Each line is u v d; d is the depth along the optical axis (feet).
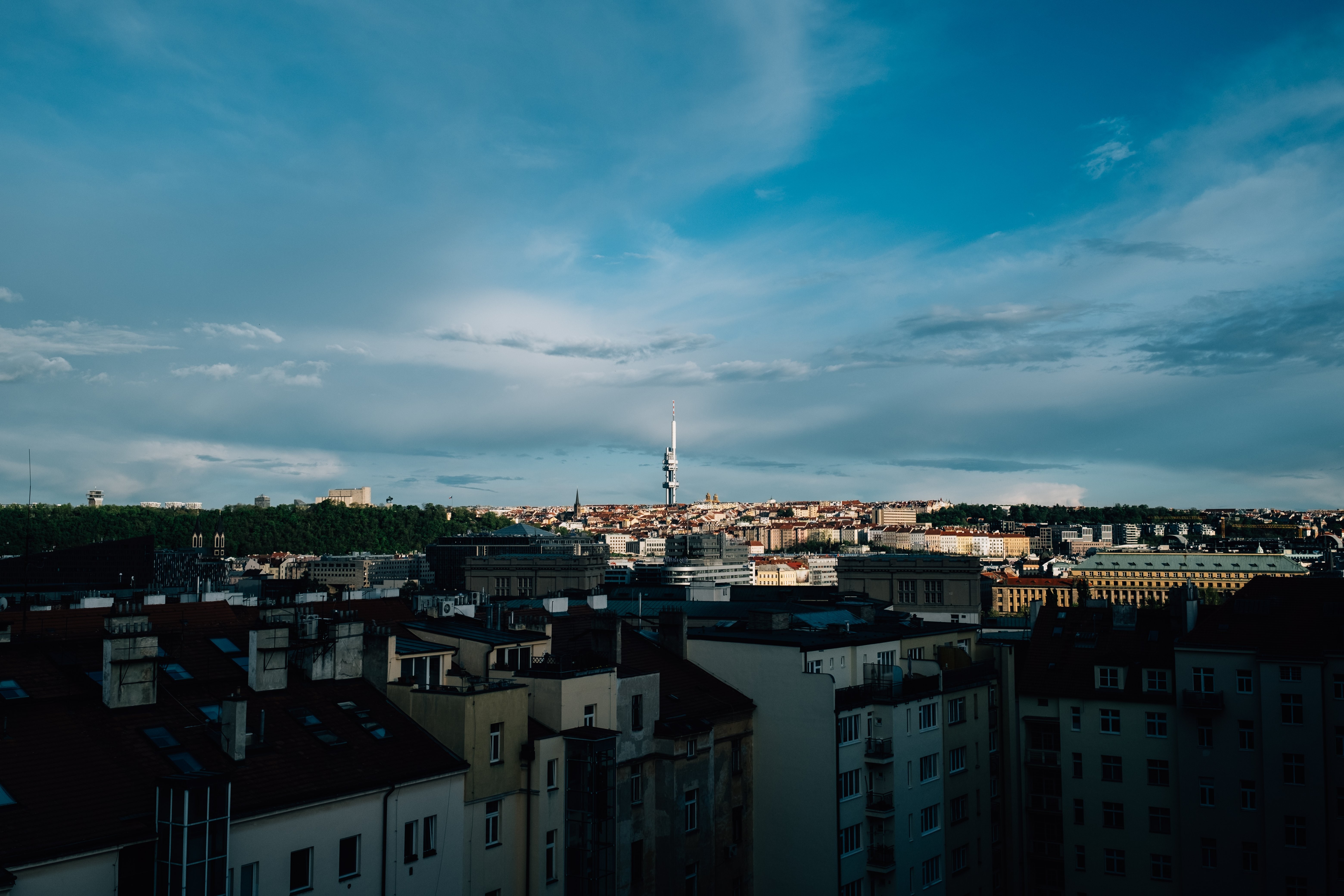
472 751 148.05
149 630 160.76
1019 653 264.93
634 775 170.81
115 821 111.65
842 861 194.39
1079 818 239.30
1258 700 221.66
